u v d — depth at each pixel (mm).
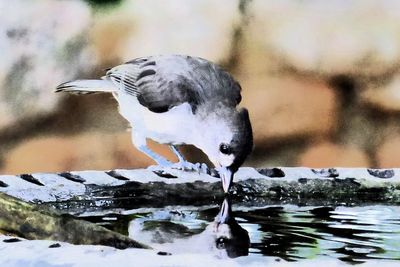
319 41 12016
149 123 8062
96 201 6164
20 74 11805
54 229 4000
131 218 5469
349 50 12008
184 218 5465
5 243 3363
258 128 11773
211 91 7801
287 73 11992
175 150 8242
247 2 12055
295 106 11867
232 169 6520
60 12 12031
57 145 11641
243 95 11883
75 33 11984
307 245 4402
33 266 3105
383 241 4535
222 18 12070
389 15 12086
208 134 7617
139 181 6340
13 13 11945
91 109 11742
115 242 3912
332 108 11883
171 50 11852
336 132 11836
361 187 6453
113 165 11680
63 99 11758
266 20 12086
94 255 3154
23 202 4102
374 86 11945
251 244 4430
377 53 12008
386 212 5770
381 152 11867
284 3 12164
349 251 4215
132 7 12078
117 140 11742
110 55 11953
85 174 6309
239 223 5223
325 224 5180
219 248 4320
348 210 5867
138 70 8125
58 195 6070
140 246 3920
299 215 5602
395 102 11867
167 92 7840
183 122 7805
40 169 11562
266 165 11727
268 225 5125
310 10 12070
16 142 11664
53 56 11922
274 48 12023
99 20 12000
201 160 11727
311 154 11805
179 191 6363
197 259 3082
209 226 5074
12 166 11516
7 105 11688
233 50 11992
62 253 3193
